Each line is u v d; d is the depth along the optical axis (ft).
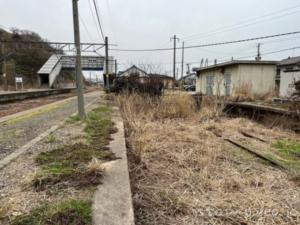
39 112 30.71
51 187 8.50
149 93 38.91
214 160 14.82
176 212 8.87
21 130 18.62
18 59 147.33
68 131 18.34
